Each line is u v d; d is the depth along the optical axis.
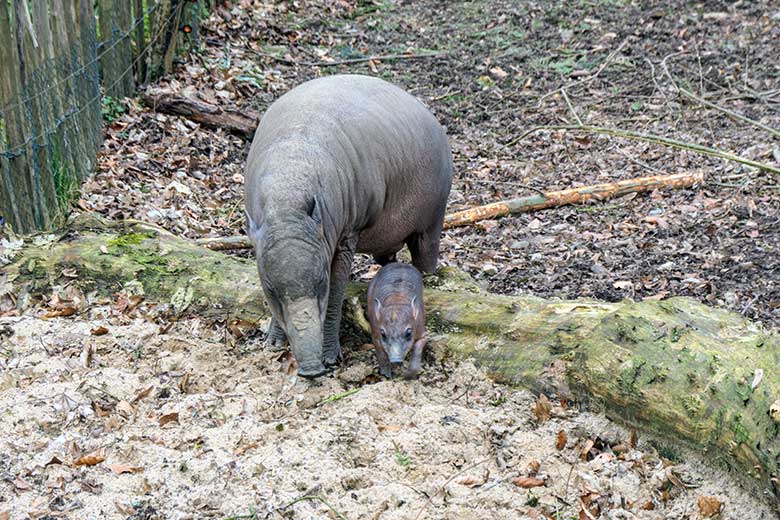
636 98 12.67
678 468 5.12
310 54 13.70
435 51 14.08
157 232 7.36
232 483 4.96
